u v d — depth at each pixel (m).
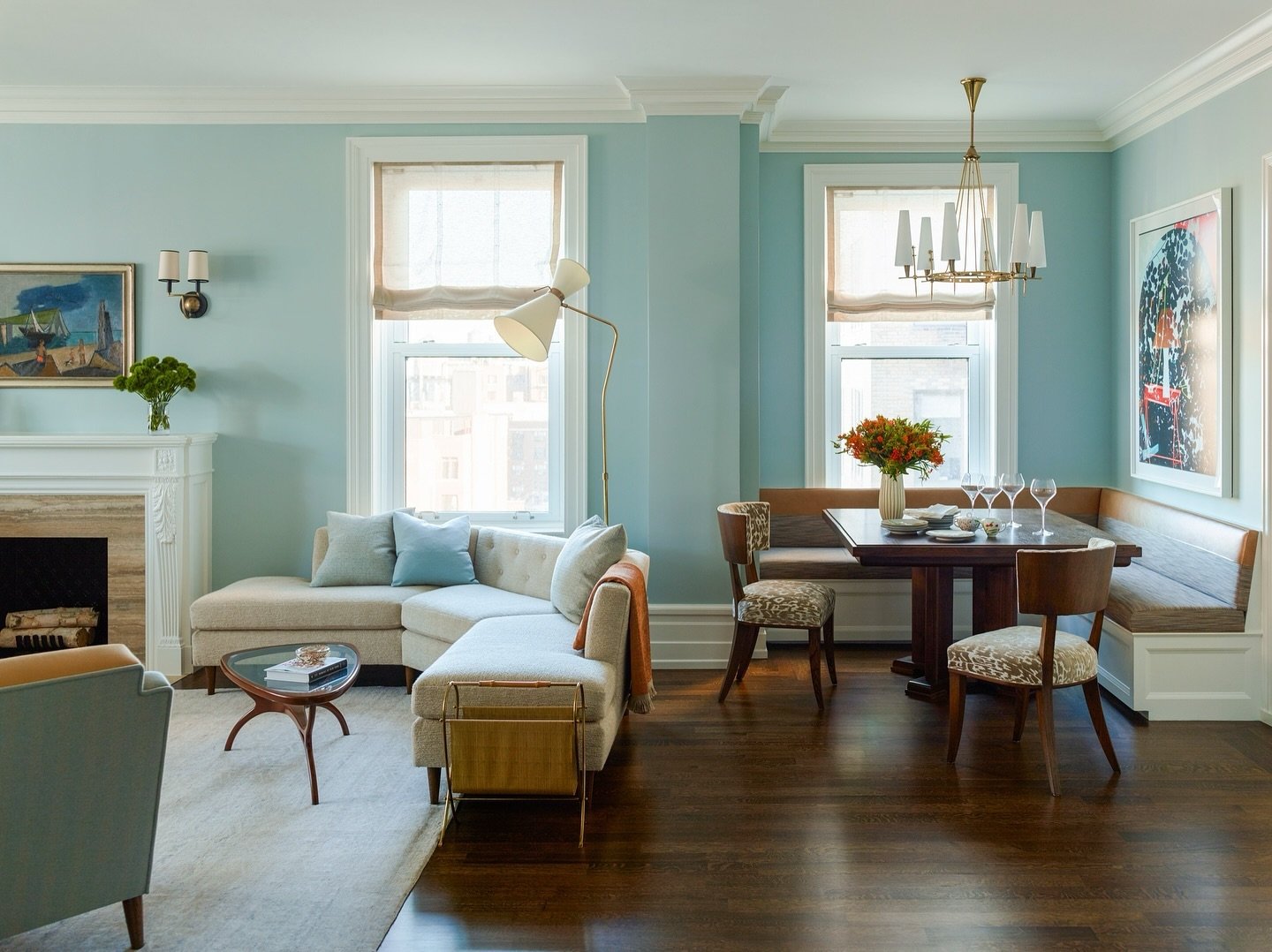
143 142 5.25
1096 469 5.75
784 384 5.76
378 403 5.45
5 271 5.27
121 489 4.97
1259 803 3.41
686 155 5.07
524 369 5.47
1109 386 5.72
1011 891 2.80
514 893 2.81
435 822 3.28
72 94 5.11
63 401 5.32
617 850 3.08
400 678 4.95
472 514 5.51
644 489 5.29
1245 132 4.32
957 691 3.78
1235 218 4.40
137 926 2.53
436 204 5.30
